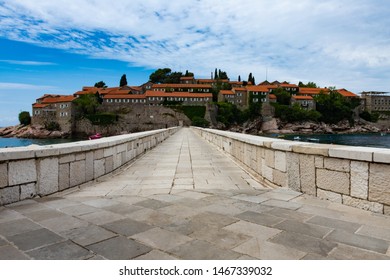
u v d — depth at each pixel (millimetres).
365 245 3182
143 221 4012
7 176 4836
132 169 9070
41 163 5355
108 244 3270
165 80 153750
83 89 137000
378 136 117250
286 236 3447
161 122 116562
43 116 113375
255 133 126250
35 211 4469
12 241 3357
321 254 3002
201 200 5098
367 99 154000
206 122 112625
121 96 119250
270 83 157625
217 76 155125
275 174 6363
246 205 4742
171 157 12336
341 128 138125
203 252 3061
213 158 11977
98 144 7156
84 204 4879
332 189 4820
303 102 138875
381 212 4121
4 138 110938
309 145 5445
